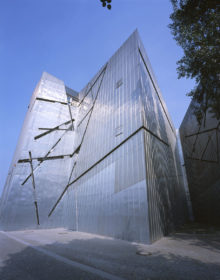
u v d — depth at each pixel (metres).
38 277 4.64
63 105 31.30
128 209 11.74
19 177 22.14
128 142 13.95
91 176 18.48
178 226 15.45
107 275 4.70
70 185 24.12
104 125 19.12
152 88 19.66
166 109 27.20
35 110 27.48
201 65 10.96
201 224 21.38
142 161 11.81
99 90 24.52
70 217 21.22
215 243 9.07
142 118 13.38
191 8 10.23
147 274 4.75
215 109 12.96
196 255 6.78
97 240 11.34
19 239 12.16
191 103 25.83
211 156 19.53
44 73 31.61
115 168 14.52
